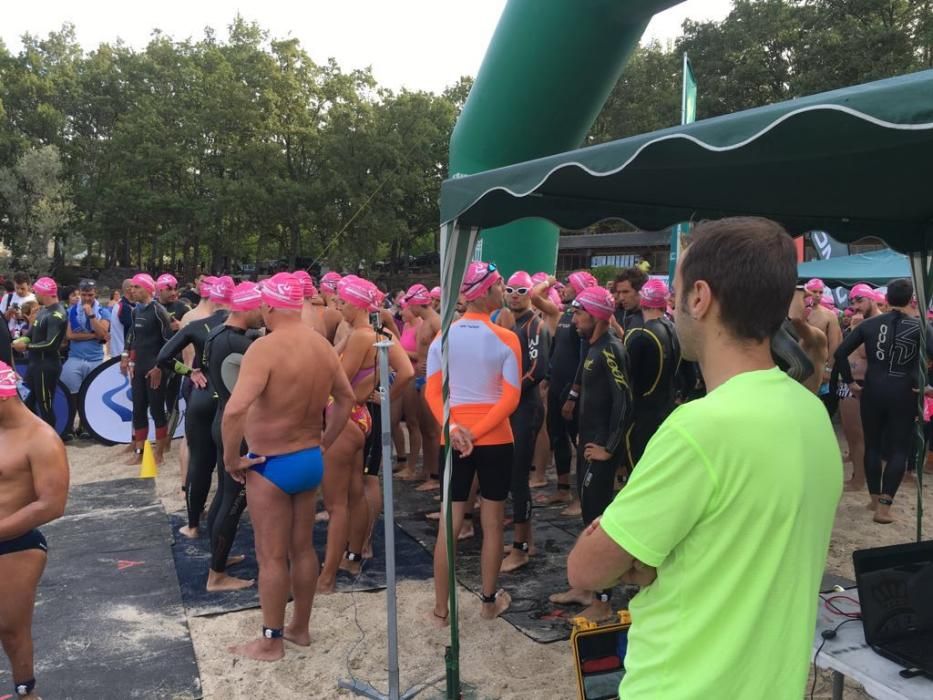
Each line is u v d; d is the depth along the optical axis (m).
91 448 8.15
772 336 1.27
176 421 7.78
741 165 2.98
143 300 7.36
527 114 7.57
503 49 7.34
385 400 3.09
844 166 3.02
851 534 5.40
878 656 2.15
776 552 1.17
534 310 6.78
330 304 6.90
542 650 3.63
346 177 40.66
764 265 1.20
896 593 2.26
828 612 2.48
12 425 2.79
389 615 3.11
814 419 1.25
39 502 2.79
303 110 42.66
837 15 30.75
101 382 8.23
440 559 3.85
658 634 1.25
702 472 1.16
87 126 52.94
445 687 3.29
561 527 5.53
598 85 7.39
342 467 4.22
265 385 3.31
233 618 3.98
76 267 54.56
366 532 4.73
